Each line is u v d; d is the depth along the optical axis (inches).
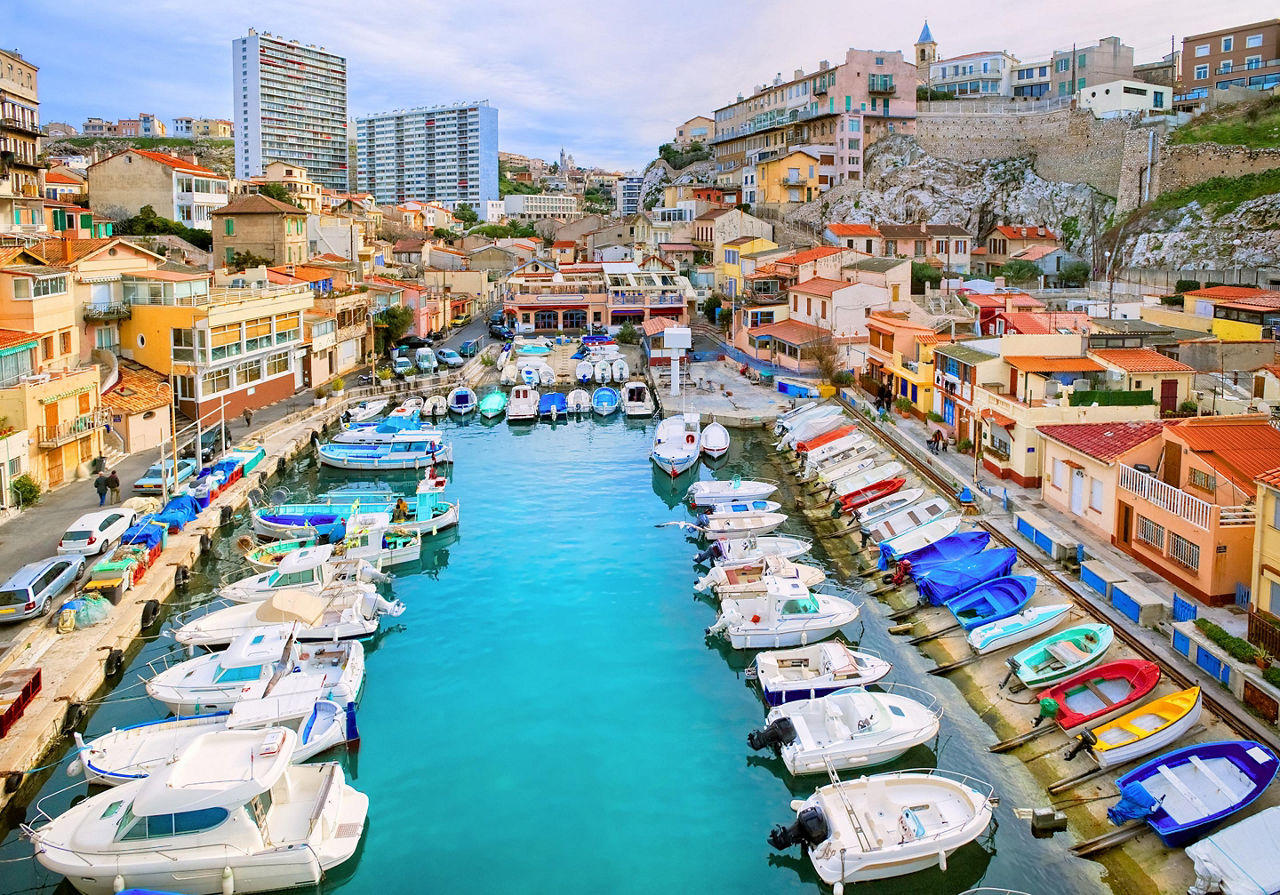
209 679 1349.7
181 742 1203.2
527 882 1023.6
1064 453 1851.6
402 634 1620.3
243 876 989.8
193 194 5068.9
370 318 4217.5
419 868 1043.9
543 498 2404.0
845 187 6136.8
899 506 2049.7
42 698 1285.7
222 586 1769.2
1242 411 2066.9
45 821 1114.1
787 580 1605.6
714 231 5841.5
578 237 7790.4
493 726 1328.7
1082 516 1793.8
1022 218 5693.9
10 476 1955.0
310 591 1686.8
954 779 1159.6
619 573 1893.5
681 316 4857.3
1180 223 4439.0
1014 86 7278.5
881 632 1578.5
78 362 2588.6
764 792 1182.3
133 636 1534.2
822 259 4180.6
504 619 1679.4
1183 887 946.1
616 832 1105.4
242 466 2383.1
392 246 6702.8
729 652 1552.7
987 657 1417.3
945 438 2418.8
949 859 1030.4
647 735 1306.6
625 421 3321.9
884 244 4963.1
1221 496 1486.2
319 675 1360.7
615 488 2491.4
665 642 1590.8
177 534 1943.9
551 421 3321.9
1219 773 1035.3
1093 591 1515.7
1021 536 1776.6
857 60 6274.6
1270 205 4109.3
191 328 2783.0
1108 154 5457.7
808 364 3555.6
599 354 4099.4
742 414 3132.4
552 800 1162.0
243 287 3496.6
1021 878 1002.1
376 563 1879.9
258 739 1084.5
